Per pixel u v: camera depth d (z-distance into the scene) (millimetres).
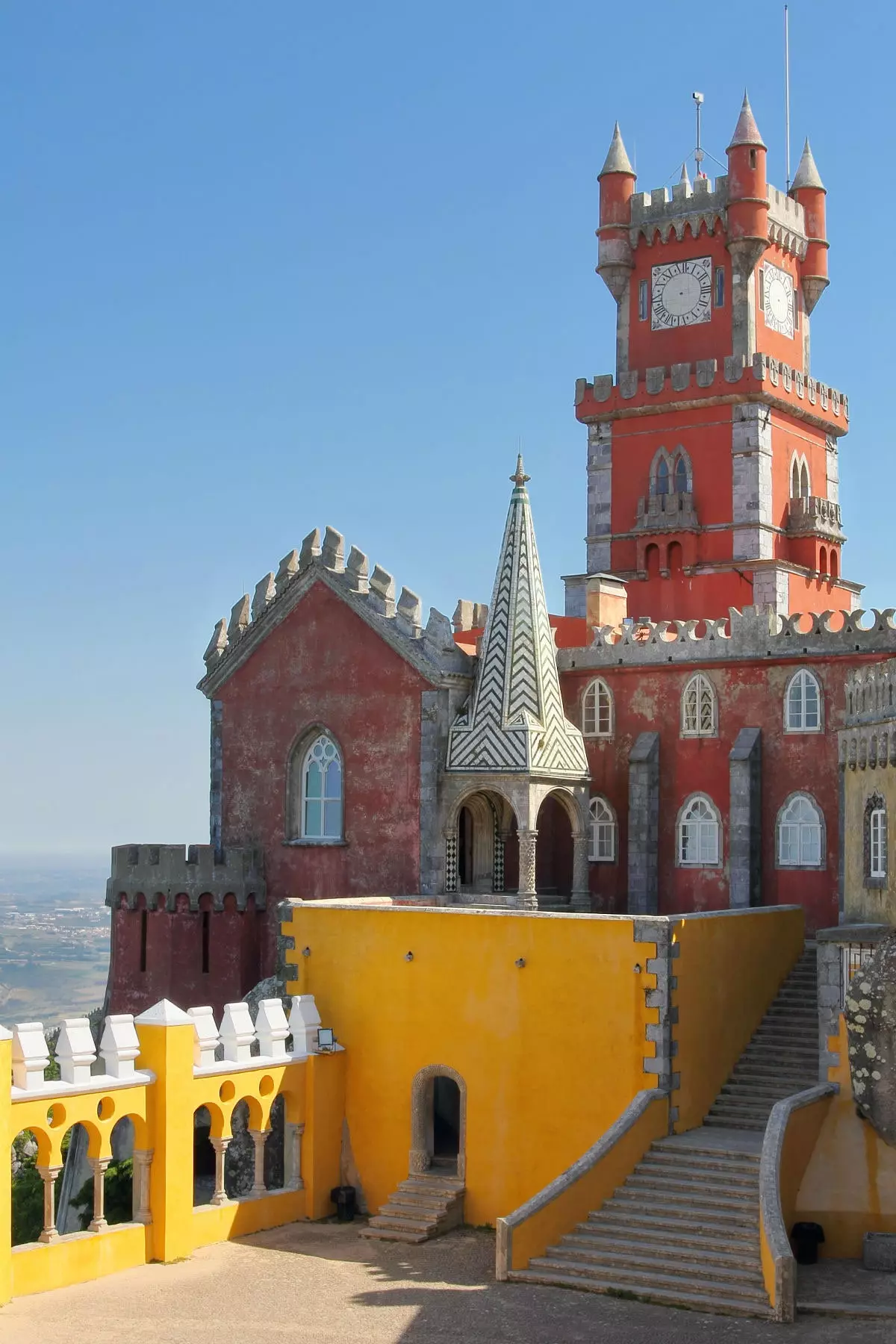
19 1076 38469
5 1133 37000
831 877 51750
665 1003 41719
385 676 56531
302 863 58281
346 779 57250
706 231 75438
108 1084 39812
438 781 55031
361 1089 46469
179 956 57969
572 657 57250
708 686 54719
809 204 79562
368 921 46938
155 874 58469
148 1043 41281
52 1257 38000
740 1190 38438
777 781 53000
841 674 52156
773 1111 38719
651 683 55938
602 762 56625
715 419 74375
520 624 54656
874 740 43688
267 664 59750
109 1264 39219
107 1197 49531
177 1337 34281
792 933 49750
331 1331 34500
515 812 53156
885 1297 35156
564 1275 37000
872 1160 39469
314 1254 41156
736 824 52594
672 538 74188
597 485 77125
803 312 79562
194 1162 51375
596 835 56656
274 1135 48750
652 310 76812
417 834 55312
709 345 75250
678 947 42344
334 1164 46156
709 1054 43625
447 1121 49594
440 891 54750
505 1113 43875
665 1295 35469
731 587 73375
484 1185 44000
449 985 45219
